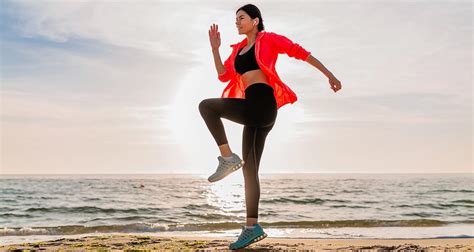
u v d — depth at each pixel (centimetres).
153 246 424
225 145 356
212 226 1070
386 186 4575
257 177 370
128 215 1664
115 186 4169
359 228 1020
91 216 1641
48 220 1523
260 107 353
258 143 366
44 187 3850
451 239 647
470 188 4169
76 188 3753
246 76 362
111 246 423
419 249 442
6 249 402
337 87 364
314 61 364
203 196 3061
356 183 5622
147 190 3581
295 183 5538
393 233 887
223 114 357
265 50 358
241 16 372
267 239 598
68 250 396
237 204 2266
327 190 3762
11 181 5647
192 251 387
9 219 1564
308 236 815
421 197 2909
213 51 390
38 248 409
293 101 371
